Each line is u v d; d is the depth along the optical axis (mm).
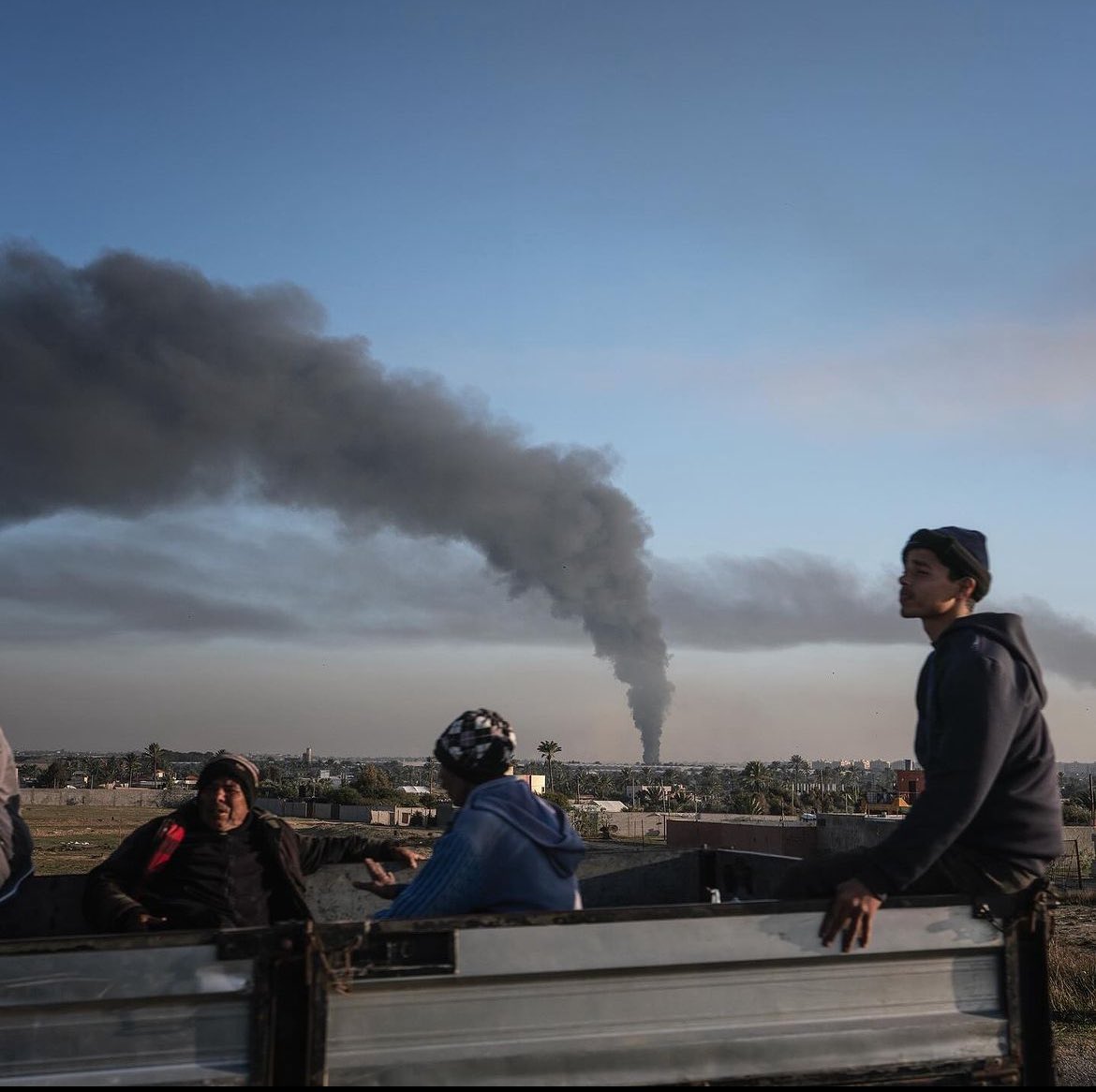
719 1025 2469
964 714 2795
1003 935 2719
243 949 2215
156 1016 2172
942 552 3260
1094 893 18922
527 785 3111
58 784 155125
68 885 3697
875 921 2613
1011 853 2834
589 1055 2363
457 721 3232
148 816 89062
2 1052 2104
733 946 2498
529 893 2877
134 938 2174
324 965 2219
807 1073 2494
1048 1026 2709
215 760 3664
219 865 3576
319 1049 2203
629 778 187375
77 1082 2117
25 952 2129
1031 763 2879
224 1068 2176
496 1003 2332
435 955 2299
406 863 4035
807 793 114000
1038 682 2949
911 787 43969
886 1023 2592
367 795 98438
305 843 3918
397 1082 2242
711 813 87938
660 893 4234
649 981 2439
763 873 3902
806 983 2553
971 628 3002
